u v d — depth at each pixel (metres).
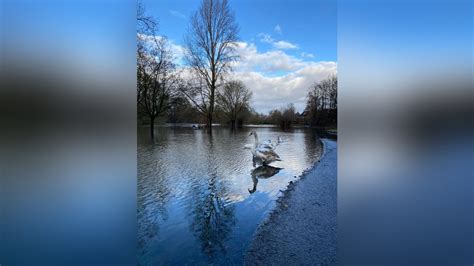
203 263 2.97
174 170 6.80
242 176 6.65
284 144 10.54
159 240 3.37
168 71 10.66
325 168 7.48
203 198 5.00
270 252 3.13
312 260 2.97
